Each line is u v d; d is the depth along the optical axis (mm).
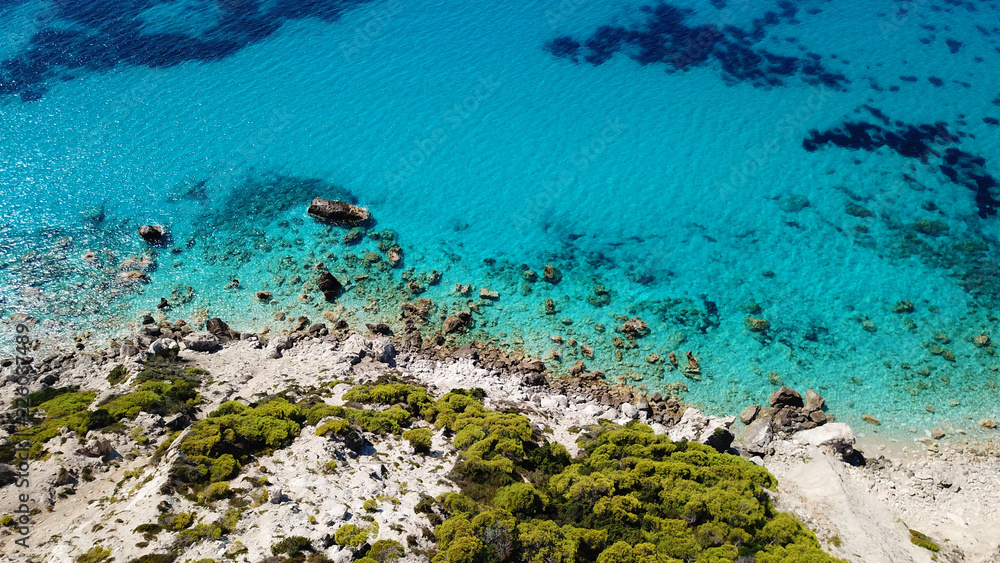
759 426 35438
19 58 66000
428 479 27844
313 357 38469
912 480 33281
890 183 51000
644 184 51812
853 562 26297
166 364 35875
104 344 39906
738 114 57406
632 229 48594
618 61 63750
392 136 56656
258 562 21141
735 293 44031
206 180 52875
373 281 45062
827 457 32969
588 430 34562
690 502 27094
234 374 36125
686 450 31281
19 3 74000
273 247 47469
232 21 70562
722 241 47438
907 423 36688
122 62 65312
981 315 42156
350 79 62438
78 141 55938
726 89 60094
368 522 23891
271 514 23312
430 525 24672
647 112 58000
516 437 30891
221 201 51156
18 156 54406
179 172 53531
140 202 50812
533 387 38500
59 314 41844
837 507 29578
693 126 56500
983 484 32969
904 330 41531
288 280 45031
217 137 56656
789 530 26156
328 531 22875
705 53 64312
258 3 73625
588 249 47250
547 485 28609
